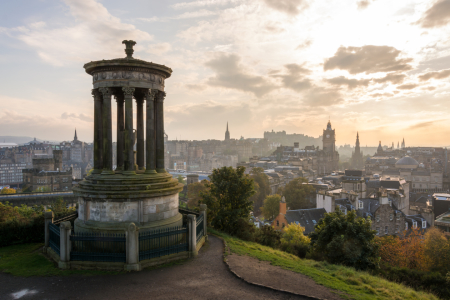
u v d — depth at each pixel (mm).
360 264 29844
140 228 20328
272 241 36469
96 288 15766
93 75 22703
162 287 15961
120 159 25609
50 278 16969
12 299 14602
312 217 87062
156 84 22969
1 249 23578
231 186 38000
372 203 87062
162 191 21703
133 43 22688
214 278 17344
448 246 50969
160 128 23922
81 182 22172
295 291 15805
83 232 20625
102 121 23109
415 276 30891
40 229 25938
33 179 140875
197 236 23359
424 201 126375
